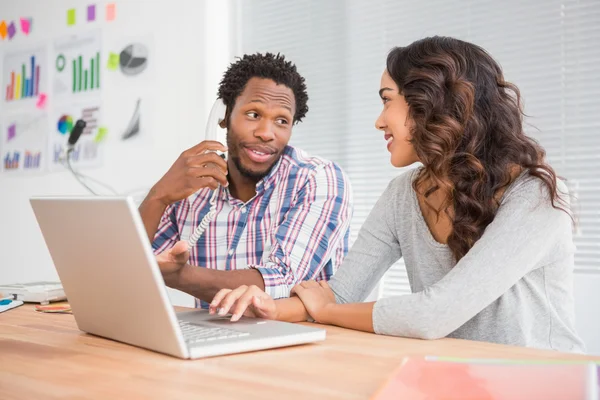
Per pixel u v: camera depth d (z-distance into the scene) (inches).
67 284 43.4
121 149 129.3
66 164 137.6
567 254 52.3
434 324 44.2
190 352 35.9
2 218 148.6
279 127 72.4
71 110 137.1
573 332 53.3
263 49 123.6
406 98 55.2
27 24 145.3
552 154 95.2
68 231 40.0
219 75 121.3
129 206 34.1
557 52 95.1
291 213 70.6
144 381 31.1
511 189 51.3
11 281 146.9
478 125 53.3
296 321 51.7
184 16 121.6
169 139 123.0
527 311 52.9
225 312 45.9
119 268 36.9
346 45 115.0
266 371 33.2
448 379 27.0
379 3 111.4
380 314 45.8
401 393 25.8
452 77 53.3
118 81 129.9
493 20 100.3
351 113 114.7
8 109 147.9
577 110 93.6
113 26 131.0
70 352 38.2
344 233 73.9
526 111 97.0
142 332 38.0
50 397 28.4
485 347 40.4
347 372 33.0
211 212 64.7
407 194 60.9
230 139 73.9
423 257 59.0
